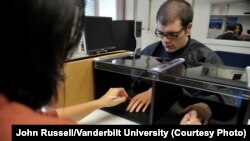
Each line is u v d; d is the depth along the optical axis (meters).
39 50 0.24
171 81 0.58
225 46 2.42
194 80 0.54
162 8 0.96
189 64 0.73
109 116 0.70
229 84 0.51
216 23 2.43
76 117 0.61
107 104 0.70
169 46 1.05
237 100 0.61
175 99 0.73
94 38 0.78
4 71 0.23
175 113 0.67
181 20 0.93
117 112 0.71
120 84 0.86
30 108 0.26
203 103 0.69
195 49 1.09
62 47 0.26
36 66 0.24
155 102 0.60
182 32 0.97
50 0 0.22
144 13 2.83
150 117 0.62
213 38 2.49
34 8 0.22
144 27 2.86
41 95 0.27
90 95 0.74
